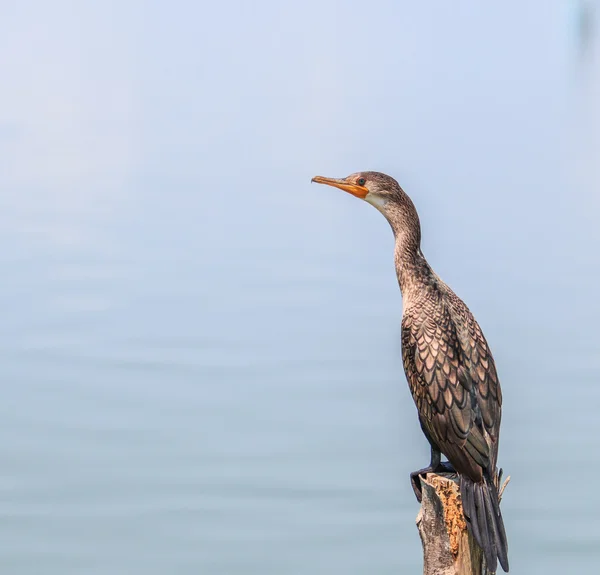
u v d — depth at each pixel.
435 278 13.07
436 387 12.13
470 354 12.30
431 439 12.54
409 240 13.21
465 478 11.77
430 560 11.70
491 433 12.01
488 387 12.20
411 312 12.71
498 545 11.29
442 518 11.66
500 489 13.50
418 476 12.70
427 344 12.34
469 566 11.58
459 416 11.93
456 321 12.49
